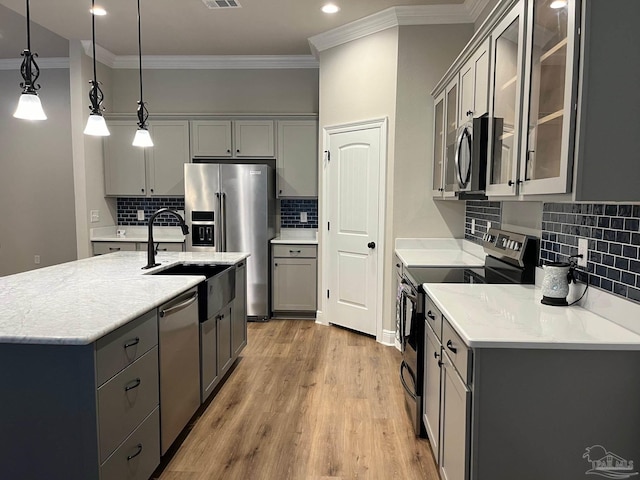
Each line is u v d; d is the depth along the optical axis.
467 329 1.62
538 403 1.54
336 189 4.47
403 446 2.43
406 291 2.83
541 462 1.56
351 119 4.29
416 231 3.97
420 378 2.50
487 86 2.38
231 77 5.36
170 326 2.25
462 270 2.99
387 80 3.94
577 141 1.44
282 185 5.09
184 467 2.24
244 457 2.33
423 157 3.90
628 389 1.52
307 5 3.72
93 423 1.60
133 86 5.39
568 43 1.46
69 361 1.59
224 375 3.23
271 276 4.92
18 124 5.58
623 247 1.67
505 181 2.13
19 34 4.56
